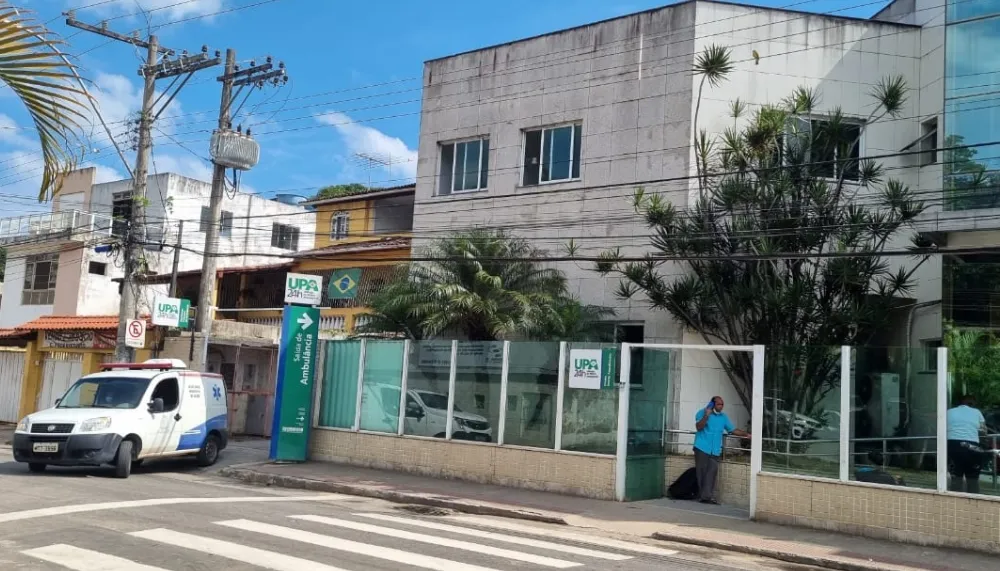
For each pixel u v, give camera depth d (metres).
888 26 18.91
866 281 15.70
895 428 11.67
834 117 16.44
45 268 34.97
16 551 8.42
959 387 11.28
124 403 16.69
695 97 18.48
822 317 15.80
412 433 17.28
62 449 15.44
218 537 9.46
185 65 22.30
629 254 18.92
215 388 18.73
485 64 21.97
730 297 16.34
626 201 19.14
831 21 18.81
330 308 26.69
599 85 19.95
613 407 14.47
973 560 10.35
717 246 16.34
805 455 12.39
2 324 36.09
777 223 15.96
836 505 11.89
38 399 30.33
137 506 11.55
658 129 18.89
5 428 28.86
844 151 16.80
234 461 19.11
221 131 22.92
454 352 16.81
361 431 18.08
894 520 11.38
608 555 9.89
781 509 12.38
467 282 18.48
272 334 26.89
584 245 19.55
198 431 17.88
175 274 26.41
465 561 8.77
